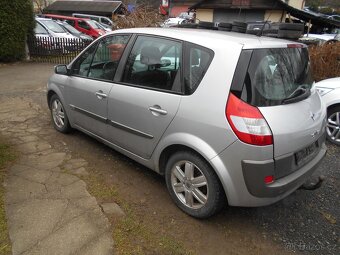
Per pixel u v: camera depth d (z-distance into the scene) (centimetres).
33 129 513
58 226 287
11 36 1178
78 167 393
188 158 297
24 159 408
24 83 880
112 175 379
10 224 286
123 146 375
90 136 462
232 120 259
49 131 506
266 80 272
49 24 1567
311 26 2169
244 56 266
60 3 4466
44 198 326
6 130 504
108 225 292
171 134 304
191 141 285
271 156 258
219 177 273
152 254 264
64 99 464
